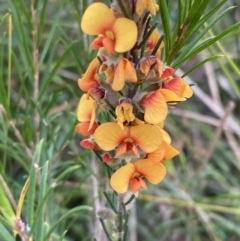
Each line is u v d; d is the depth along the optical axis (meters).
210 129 0.37
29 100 0.20
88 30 0.12
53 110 0.29
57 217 0.24
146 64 0.12
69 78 0.31
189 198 0.28
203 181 0.33
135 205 0.29
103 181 0.23
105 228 0.15
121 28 0.12
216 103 0.33
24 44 0.19
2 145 0.19
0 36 0.31
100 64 0.13
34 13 0.19
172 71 0.13
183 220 0.30
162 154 0.13
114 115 0.13
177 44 0.14
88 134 0.14
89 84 0.13
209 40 0.13
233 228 0.28
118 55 0.12
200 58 0.37
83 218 0.30
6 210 0.13
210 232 0.30
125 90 0.13
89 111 0.14
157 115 0.12
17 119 0.20
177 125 0.35
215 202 0.32
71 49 0.20
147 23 0.13
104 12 0.12
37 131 0.20
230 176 0.32
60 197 0.28
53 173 0.22
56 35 0.31
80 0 0.21
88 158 0.28
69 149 0.30
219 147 0.33
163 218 0.32
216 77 0.36
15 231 0.13
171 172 0.29
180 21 0.14
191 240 0.32
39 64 0.19
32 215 0.13
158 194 0.31
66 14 0.32
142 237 0.32
